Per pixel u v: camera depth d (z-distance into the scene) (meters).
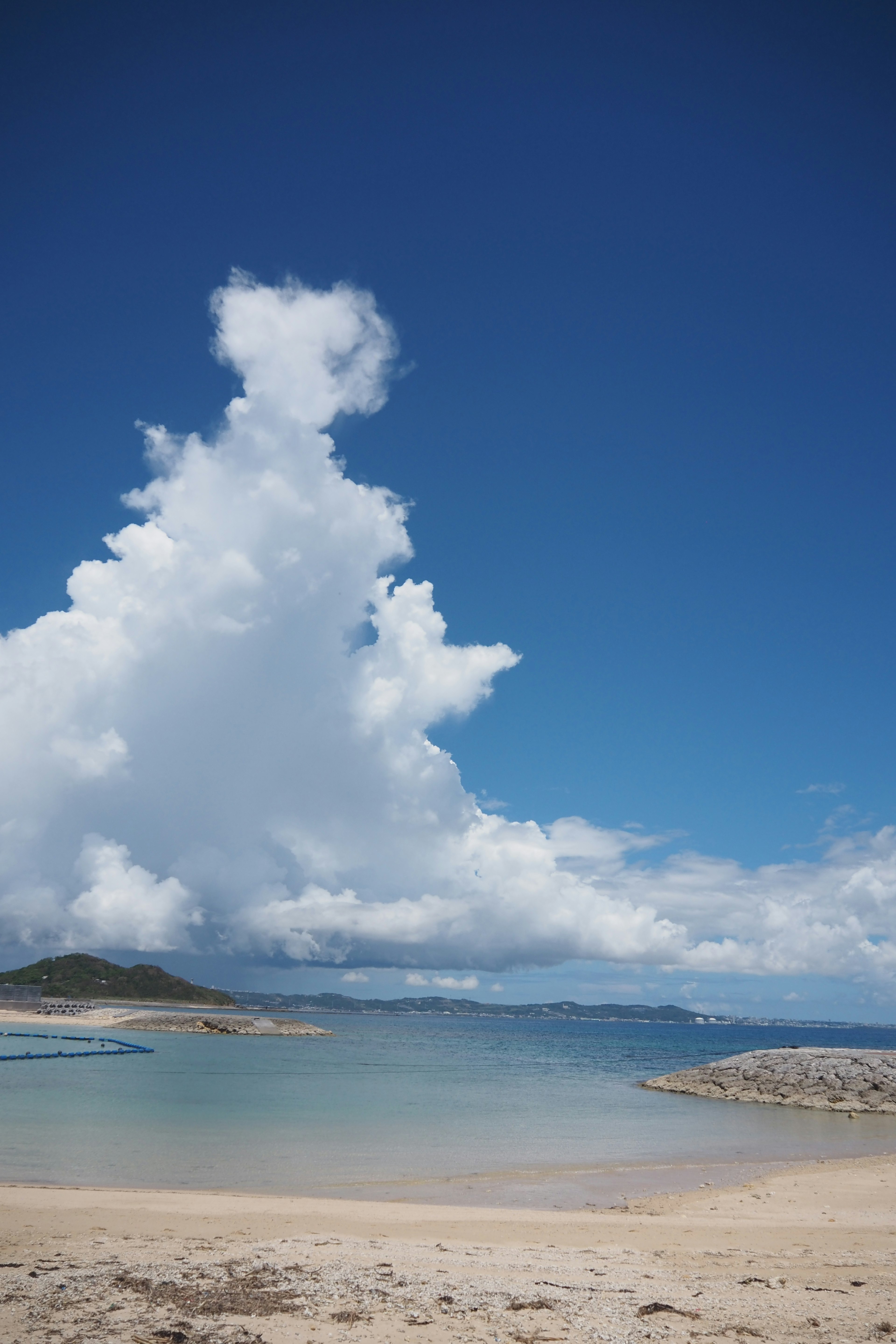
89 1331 10.30
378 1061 86.94
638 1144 34.12
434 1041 154.62
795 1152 33.03
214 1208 19.59
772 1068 57.38
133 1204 19.52
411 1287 12.62
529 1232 18.31
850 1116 45.81
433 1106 45.53
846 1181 26.31
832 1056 57.69
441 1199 22.62
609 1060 111.25
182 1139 30.69
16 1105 38.19
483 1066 87.88
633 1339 10.50
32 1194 19.94
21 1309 11.09
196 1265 13.60
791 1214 21.16
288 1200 21.16
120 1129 32.25
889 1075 51.66
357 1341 10.21
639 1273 14.48
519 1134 36.12
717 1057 125.38
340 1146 30.83
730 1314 11.65
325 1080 59.72
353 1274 13.31
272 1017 150.00
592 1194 24.00
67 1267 13.36
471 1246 16.48
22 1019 121.94
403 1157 29.25
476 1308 11.69
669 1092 59.72
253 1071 65.50
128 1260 13.90
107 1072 58.31
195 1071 63.34
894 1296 12.85
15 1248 14.70
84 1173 23.84
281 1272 13.23
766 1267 15.20
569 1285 13.21
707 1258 16.03
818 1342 10.44
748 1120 43.38
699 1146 34.12
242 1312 11.23
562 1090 59.53
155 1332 10.29
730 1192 24.41
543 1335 10.62
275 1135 32.78
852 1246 17.44
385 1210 20.42
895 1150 33.97
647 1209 21.73
